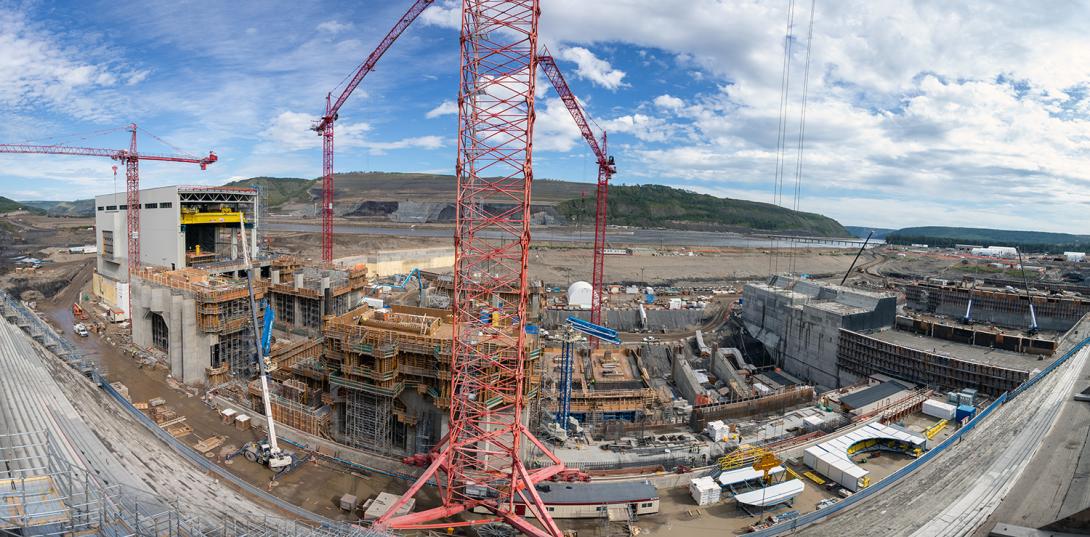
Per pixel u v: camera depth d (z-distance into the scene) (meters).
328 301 134.38
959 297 195.38
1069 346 136.50
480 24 60.12
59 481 47.69
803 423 95.38
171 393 101.00
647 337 176.38
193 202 144.25
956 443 86.12
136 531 44.41
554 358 139.00
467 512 70.00
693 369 150.00
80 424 70.62
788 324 169.25
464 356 69.62
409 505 65.44
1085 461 73.44
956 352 134.62
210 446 80.94
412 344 78.50
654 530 64.25
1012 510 64.69
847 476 72.12
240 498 66.25
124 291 155.38
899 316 160.38
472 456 75.88
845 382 147.25
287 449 80.88
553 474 71.19
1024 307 181.50
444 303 152.62
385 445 82.06
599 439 93.12
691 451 84.00
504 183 74.06
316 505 68.25
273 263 155.12
